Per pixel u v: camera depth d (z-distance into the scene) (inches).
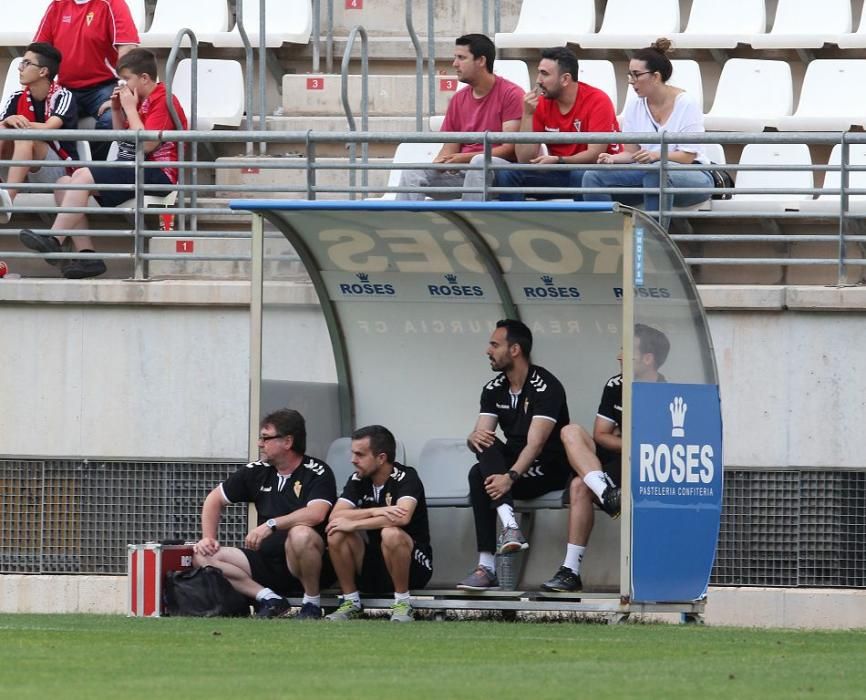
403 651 1061.1
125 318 1627.7
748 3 2086.6
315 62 2161.7
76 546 1646.2
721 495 1358.3
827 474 1540.4
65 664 979.3
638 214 1289.4
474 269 1454.2
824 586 1545.3
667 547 1323.8
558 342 1450.5
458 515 1455.5
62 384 1637.6
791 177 1851.6
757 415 1545.3
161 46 2122.3
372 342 1496.1
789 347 1539.1
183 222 1771.7
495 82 1758.1
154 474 1632.6
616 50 2096.5
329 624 1256.8
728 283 1724.9
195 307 1617.9
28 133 1674.5
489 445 1375.5
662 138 1561.3
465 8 2218.3
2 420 1647.4
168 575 1347.2
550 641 1136.2
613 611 1312.7
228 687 874.8
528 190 1571.1
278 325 1425.9
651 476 1309.1
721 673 952.3
